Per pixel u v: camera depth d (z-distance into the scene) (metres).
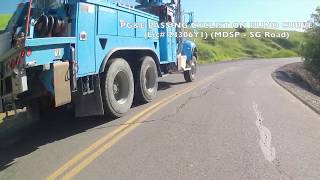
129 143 4.05
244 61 24.34
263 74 13.29
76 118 5.40
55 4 4.41
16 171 3.40
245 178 3.07
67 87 4.23
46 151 3.94
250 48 39.88
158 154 3.67
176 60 8.15
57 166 3.45
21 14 4.02
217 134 4.37
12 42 3.96
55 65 4.05
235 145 3.94
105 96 4.99
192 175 3.13
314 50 17.78
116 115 5.20
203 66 17.73
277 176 3.12
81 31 4.50
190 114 5.46
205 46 28.95
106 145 4.00
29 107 4.71
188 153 3.69
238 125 4.82
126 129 4.63
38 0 4.22
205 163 3.41
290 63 22.11
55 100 4.06
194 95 7.32
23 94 4.16
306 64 18.31
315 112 5.86
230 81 10.19
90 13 4.66
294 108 6.18
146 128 4.67
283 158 3.55
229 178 3.07
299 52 19.39
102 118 5.30
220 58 28.16
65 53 4.26
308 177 3.10
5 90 4.06
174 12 8.16
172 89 8.25
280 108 6.12
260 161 3.46
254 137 4.25
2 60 4.01
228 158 3.54
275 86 9.30
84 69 4.55
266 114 5.57
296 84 11.62
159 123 4.92
